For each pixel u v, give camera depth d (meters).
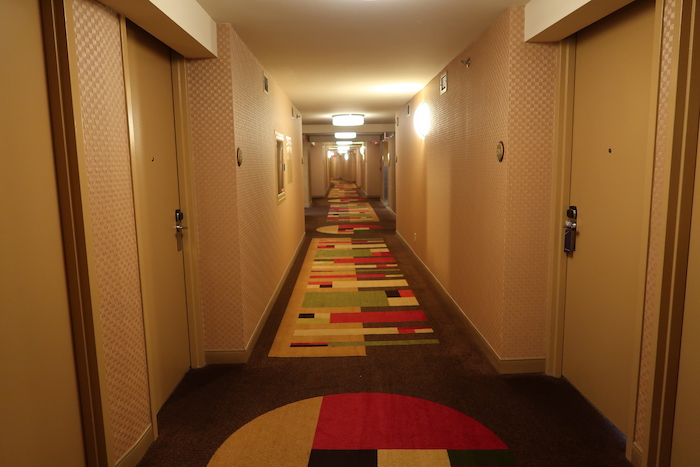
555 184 2.84
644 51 2.10
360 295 4.96
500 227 3.00
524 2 2.65
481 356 3.38
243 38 3.27
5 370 1.50
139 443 2.23
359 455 2.24
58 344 1.76
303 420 2.56
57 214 1.76
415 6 2.70
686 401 1.90
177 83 2.97
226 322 3.29
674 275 1.88
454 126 4.12
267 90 4.38
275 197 4.83
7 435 1.51
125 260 2.14
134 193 2.21
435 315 4.28
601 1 2.08
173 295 2.95
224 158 3.07
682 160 1.82
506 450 2.27
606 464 2.16
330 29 3.09
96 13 1.90
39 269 1.65
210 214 3.14
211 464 2.20
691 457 1.88
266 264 4.25
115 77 2.06
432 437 2.39
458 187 4.06
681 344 1.91
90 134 1.85
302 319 4.23
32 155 1.62
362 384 2.98
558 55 2.74
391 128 11.35
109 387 1.99
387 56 3.90
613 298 2.41
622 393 2.36
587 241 2.65
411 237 6.93
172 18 2.19
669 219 1.86
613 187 2.38
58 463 1.76
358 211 13.02
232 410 2.68
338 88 5.48
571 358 2.90
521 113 2.80
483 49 3.23
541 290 3.00
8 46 1.50
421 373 3.13
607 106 2.41
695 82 1.76
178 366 3.02
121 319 2.10
